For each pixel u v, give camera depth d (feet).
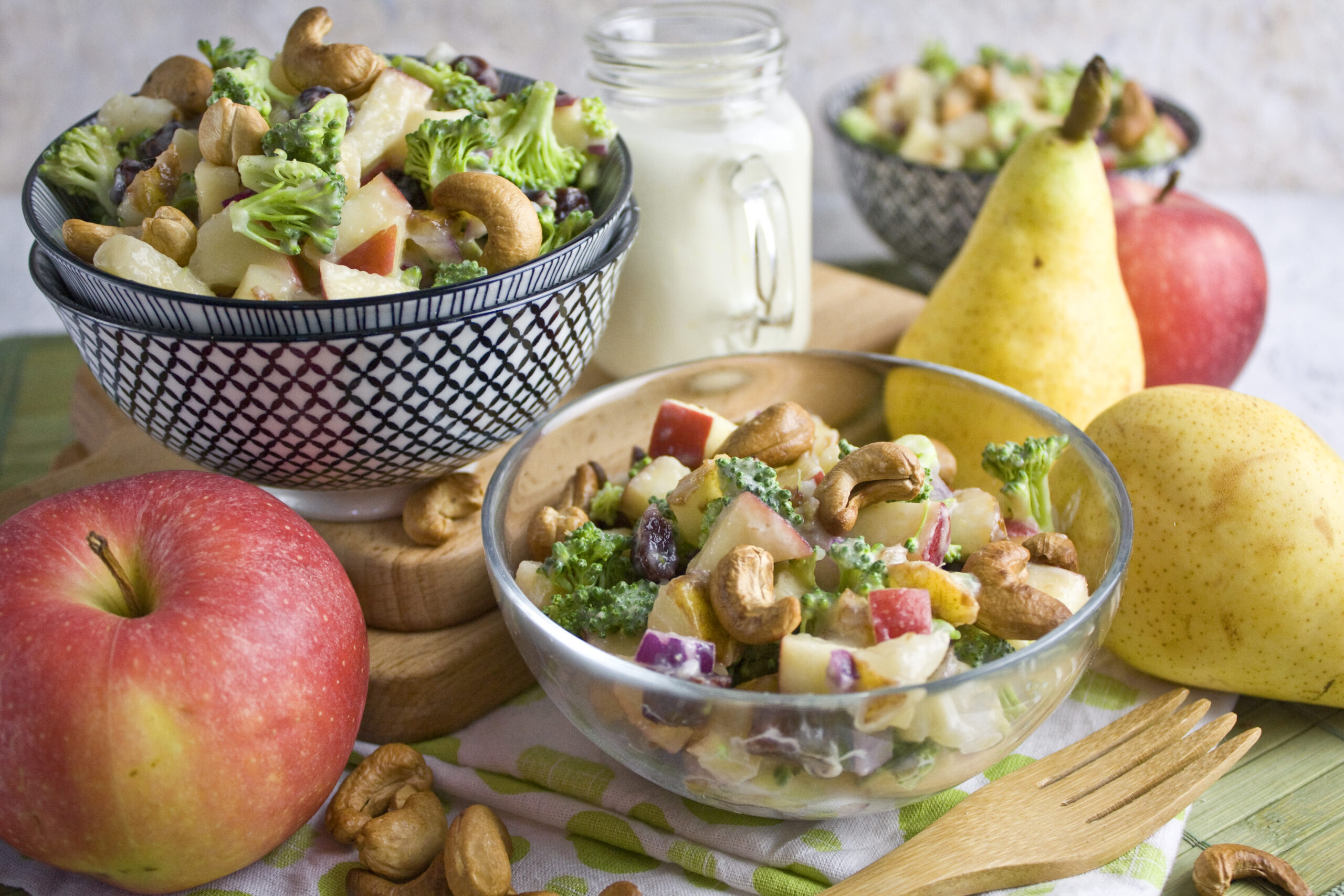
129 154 1.77
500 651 1.80
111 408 2.10
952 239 2.53
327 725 1.60
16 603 1.53
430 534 1.79
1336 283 2.71
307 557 1.63
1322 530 1.69
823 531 1.61
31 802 1.52
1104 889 1.57
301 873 1.64
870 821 1.65
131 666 1.51
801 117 2.09
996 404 1.83
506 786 1.71
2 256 2.96
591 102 1.84
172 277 1.62
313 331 1.60
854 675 1.49
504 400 1.72
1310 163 3.54
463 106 1.77
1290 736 1.74
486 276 1.64
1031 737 1.73
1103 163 2.52
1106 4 3.37
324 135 1.63
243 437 1.68
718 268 2.03
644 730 1.55
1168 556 1.73
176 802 1.53
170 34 3.28
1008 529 1.74
